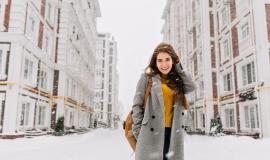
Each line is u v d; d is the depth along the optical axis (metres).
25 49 16.30
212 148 11.53
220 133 20.62
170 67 2.23
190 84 2.26
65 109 23.88
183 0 35.72
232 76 20.52
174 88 2.23
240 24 19.34
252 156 8.60
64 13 24.30
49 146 12.23
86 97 38.81
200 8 26.72
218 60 24.23
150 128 2.13
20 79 15.41
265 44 15.98
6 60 15.05
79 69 31.88
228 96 21.34
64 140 16.05
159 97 2.15
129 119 2.36
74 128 28.14
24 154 8.91
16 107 14.67
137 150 2.12
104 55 84.44
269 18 16.34
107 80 83.69
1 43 15.16
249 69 18.03
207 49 25.08
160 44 2.30
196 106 27.61
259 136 15.69
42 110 21.02
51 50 22.72
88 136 21.41
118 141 17.36
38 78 19.33
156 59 2.27
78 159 8.05
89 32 40.12
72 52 27.50
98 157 8.59
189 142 15.26
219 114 23.05
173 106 2.21
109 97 85.81
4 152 9.16
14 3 15.55
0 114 14.44
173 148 2.10
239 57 19.25
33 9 17.94
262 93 15.58
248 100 17.44
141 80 2.28
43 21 20.59
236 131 19.25
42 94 20.23
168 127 2.18
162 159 2.07
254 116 16.84
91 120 43.91
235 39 20.36
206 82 24.41
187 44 33.19
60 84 23.06
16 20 15.43
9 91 14.68
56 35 23.75
